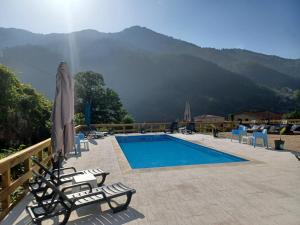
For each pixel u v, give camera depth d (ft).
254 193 13.33
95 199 10.53
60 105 12.55
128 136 45.85
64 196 9.88
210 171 18.12
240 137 35.50
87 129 47.21
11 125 30.07
